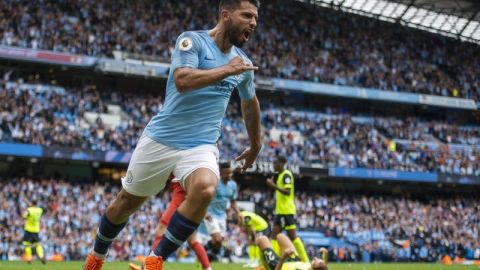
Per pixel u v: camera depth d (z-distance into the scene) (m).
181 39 4.66
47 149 33.44
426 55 54.47
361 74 49.06
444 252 40.12
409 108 51.12
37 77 39.00
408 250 38.31
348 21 53.53
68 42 37.94
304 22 51.03
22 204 30.11
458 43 57.66
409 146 46.69
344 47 50.75
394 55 52.66
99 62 37.53
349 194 44.41
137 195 5.01
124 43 40.16
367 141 45.12
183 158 4.73
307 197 41.16
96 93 39.34
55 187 32.12
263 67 44.75
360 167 42.62
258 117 5.55
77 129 35.38
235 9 4.77
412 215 43.59
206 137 4.83
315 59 48.16
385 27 55.09
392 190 47.59
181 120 4.77
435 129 50.16
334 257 36.00
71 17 39.94
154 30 42.38
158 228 8.57
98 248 5.20
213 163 4.70
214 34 4.86
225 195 13.34
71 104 36.75
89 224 30.95
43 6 39.06
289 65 46.44
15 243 27.72
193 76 4.39
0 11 37.00
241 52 5.17
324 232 38.47
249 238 16.59
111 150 35.12
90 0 41.38
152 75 39.03
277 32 48.72
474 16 56.84
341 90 45.62
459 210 46.31
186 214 4.52
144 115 39.78
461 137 50.38
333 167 41.50
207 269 9.39
